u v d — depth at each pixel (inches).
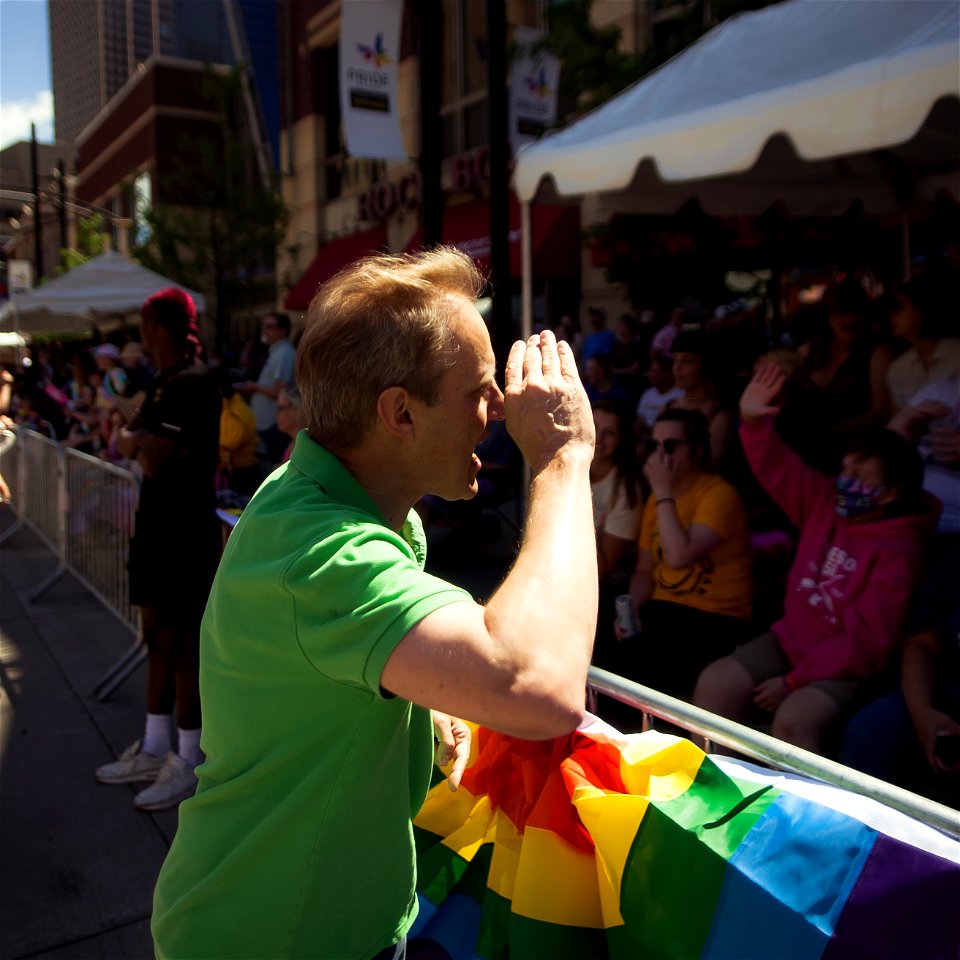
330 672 38.7
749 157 125.8
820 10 142.4
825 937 47.9
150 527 124.7
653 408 206.7
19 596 232.2
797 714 109.4
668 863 53.2
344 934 43.9
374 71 292.8
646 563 144.3
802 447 134.4
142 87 1079.6
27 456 289.3
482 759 64.2
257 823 42.9
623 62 290.7
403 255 46.4
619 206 203.8
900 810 48.8
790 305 273.6
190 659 127.3
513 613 37.4
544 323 427.2
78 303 437.7
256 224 655.8
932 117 176.2
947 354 132.3
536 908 56.2
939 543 118.5
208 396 128.0
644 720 68.1
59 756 142.9
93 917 104.4
